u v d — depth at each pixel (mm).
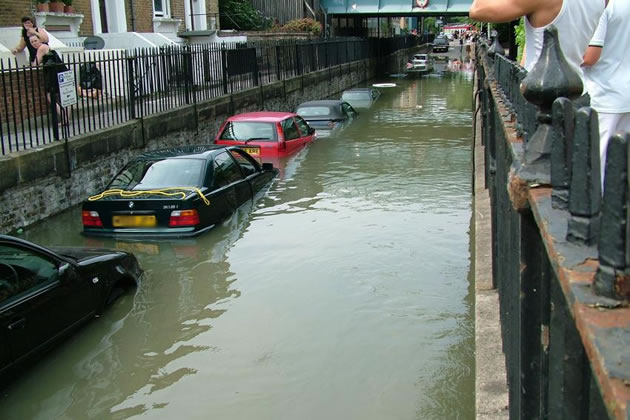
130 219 8727
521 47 9766
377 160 14273
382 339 5863
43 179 9758
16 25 16125
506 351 4109
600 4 3609
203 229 8781
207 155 9617
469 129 19188
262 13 37156
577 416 1632
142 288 7152
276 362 5523
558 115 1663
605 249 1207
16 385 5270
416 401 4906
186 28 27594
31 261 5621
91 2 20656
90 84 12289
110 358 5668
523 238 2336
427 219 9547
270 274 7488
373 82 40688
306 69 28531
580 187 1438
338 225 9305
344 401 4941
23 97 12914
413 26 101500
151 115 13227
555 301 1778
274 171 12312
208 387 5203
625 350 1063
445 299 6680
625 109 3705
